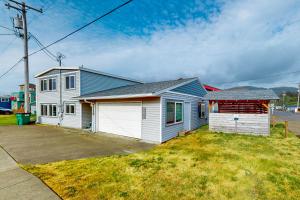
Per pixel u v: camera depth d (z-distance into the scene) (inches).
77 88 636.7
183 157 273.9
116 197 161.8
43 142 391.9
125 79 816.3
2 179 195.9
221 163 245.8
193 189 176.7
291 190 174.9
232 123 487.5
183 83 504.1
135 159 267.6
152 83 678.5
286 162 249.1
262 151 303.7
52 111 738.8
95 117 546.3
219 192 171.2
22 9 713.6
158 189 176.4
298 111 2149.4
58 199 156.6
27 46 744.3
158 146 355.6
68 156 285.9
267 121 446.9
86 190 173.8
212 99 502.9
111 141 405.4
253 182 190.4
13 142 389.4
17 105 1523.1
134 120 443.2
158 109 394.3
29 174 209.9
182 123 495.8
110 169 227.1
